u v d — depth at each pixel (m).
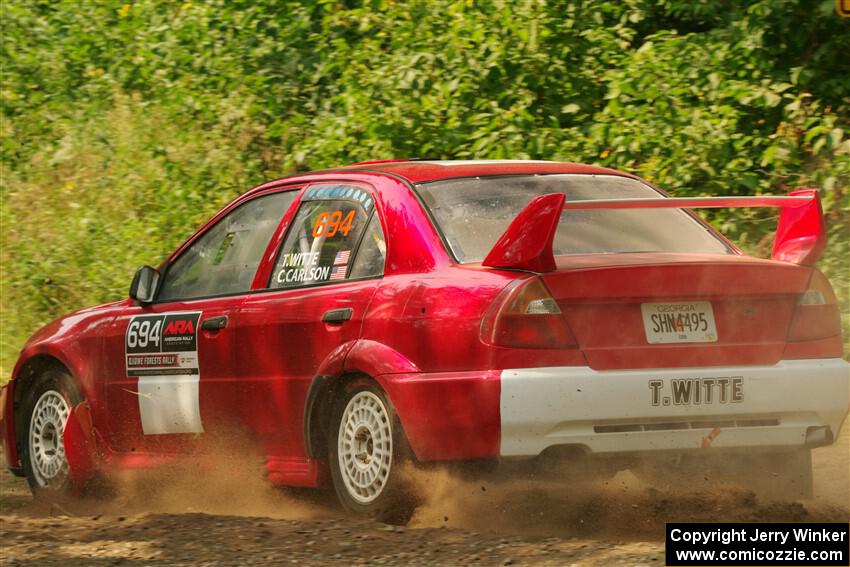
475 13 36.66
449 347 16.83
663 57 35.91
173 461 21.52
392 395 17.28
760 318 17.44
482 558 15.11
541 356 16.39
